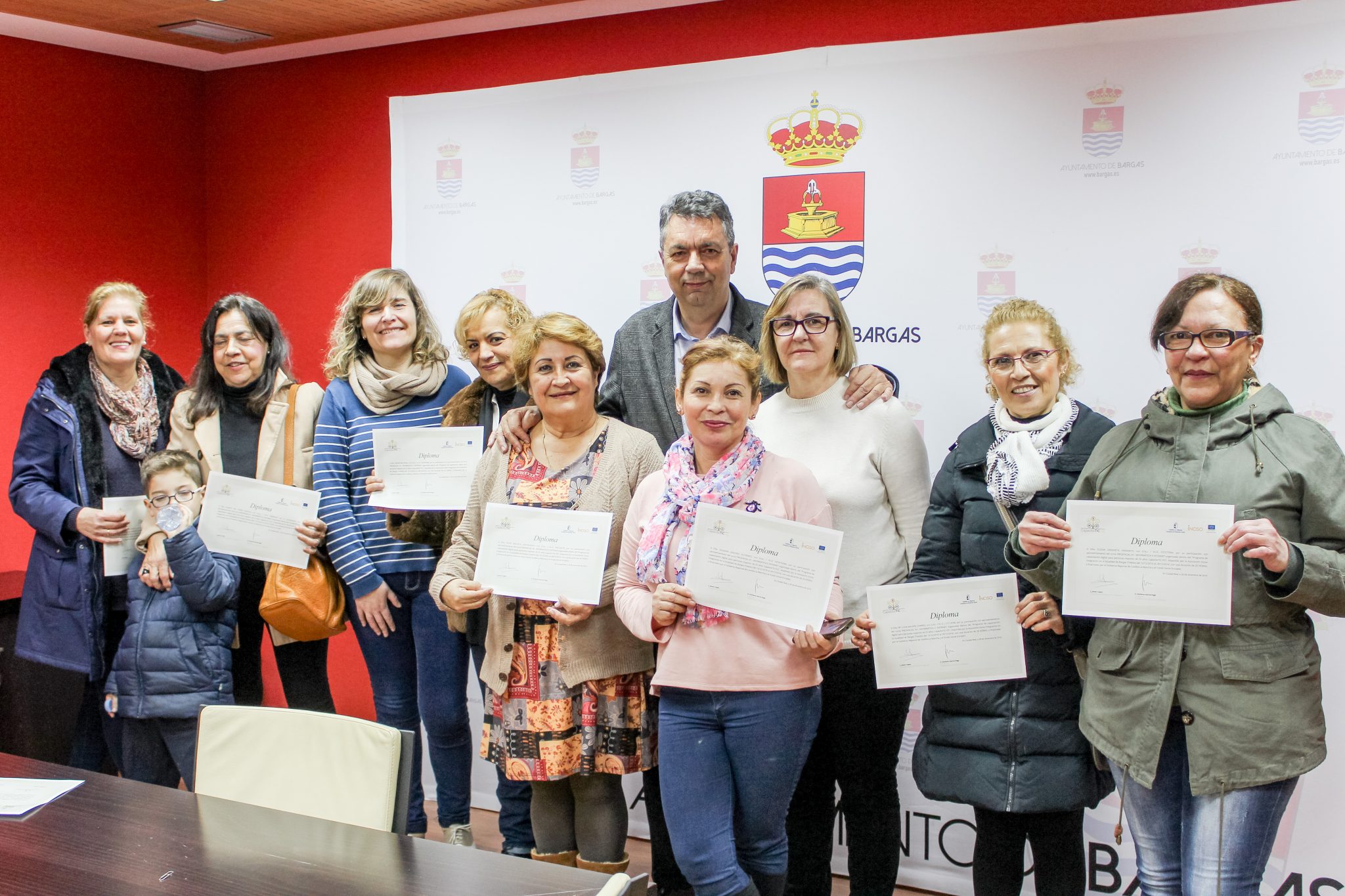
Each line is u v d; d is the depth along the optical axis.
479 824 3.71
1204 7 2.87
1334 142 2.70
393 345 3.14
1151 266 2.91
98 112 4.33
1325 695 2.79
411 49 4.07
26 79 4.13
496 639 2.61
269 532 3.07
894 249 3.19
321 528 3.07
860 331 3.25
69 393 3.28
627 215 3.58
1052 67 2.97
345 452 3.15
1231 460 2.09
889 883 2.61
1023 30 2.99
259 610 3.23
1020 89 3.01
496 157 3.78
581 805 2.64
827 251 3.28
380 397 3.15
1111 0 2.96
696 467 2.45
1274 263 2.78
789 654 2.31
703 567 2.30
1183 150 2.85
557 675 2.55
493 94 3.76
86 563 3.21
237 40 4.14
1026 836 2.45
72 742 3.47
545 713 2.54
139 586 3.11
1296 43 2.71
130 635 3.07
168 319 4.59
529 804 3.14
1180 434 2.14
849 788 2.62
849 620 2.39
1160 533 2.09
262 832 1.82
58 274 4.25
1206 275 2.13
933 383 3.17
